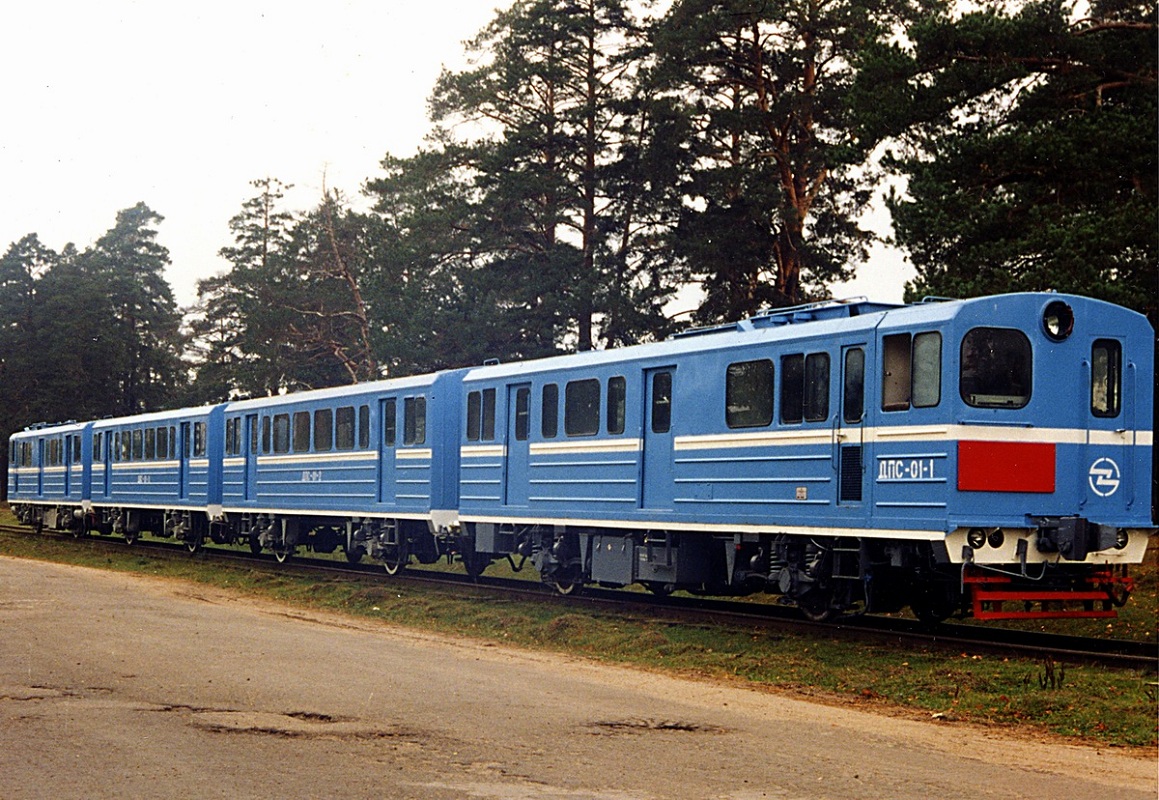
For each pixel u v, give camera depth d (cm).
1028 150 2238
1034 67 2392
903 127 2444
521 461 2078
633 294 3853
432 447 2306
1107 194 2317
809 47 3431
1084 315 1429
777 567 1608
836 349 1495
